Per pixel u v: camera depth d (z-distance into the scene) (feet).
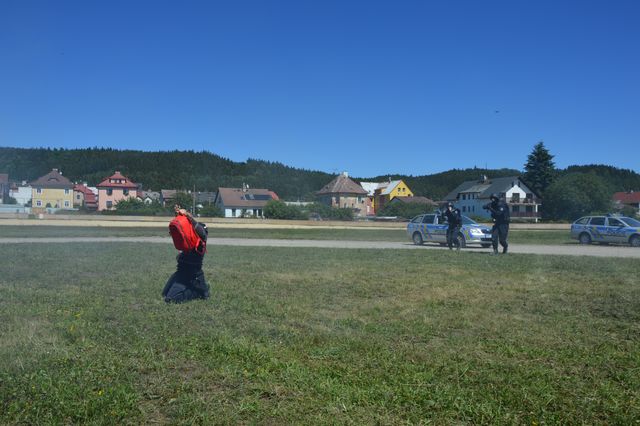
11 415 12.70
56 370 15.60
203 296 27.25
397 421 12.57
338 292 30.01
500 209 58.23
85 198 367.66
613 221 87.25
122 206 234.38
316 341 19.16
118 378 15.01
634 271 40.47
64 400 13.42
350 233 130.00
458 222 64.13
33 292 28.91
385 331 20.81
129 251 57.93
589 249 73.31
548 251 67.77
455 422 12.60
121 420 12.53
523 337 19.94
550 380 15.17
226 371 15.57
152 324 21.30
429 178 549.95
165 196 380.78
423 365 16.44
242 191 344.90
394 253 58.08
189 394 13.92
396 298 28.30
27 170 412.16
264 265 43.86
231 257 51.98
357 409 13.16
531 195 296.51
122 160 500.33
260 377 15.20
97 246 66.44
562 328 21.44
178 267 26.99
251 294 28.91
